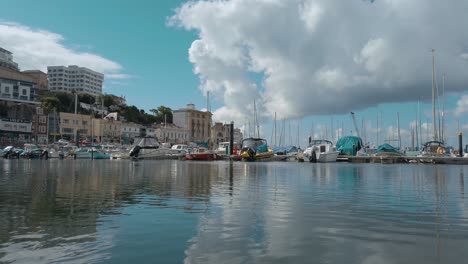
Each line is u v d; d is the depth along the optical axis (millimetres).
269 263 6621
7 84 135250
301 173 32875
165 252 7270
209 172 34031
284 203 13594
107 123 141375
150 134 157375
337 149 76312
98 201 13977
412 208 12555
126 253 7195
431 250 7469
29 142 118625
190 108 186125
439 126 73812
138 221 10180
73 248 7531
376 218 10727
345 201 14211
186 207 12609
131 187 19344
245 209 12211
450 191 17906
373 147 92250
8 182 22016
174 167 44969
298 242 8008
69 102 165250
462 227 9586
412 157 66375
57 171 34188
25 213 11422
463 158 64500
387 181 24031
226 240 8164
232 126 84188
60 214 11219
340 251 7383
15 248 7512
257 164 57250
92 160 75062
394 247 7660
